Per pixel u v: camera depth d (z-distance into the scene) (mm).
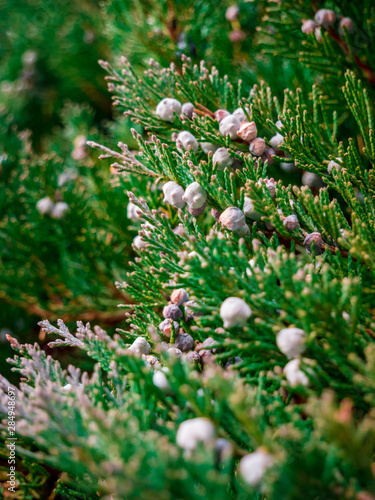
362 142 277
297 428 182
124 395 198
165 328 223
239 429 190
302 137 248
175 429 195
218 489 168
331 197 268
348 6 281
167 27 324
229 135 240
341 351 195
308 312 193
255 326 204
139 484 171
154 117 273
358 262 211
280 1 286
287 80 307
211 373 175
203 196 229
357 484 172
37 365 211
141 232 231
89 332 218
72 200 329
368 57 279
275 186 231
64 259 331
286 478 171
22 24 533
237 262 213
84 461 183
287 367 192
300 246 237
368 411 193
